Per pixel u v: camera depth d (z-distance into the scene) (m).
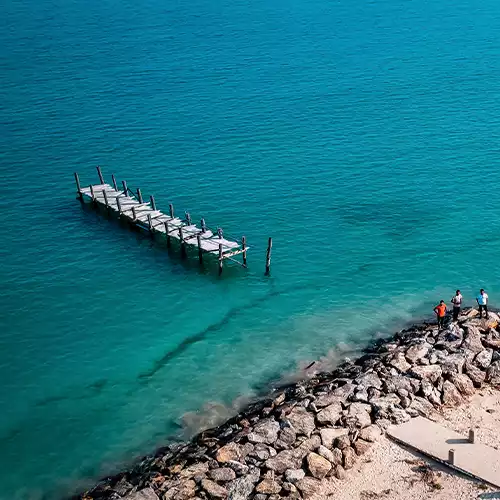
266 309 56.91
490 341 48.00
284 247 66.31
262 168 83.19
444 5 170.50
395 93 107.62
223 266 63.62
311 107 102.75
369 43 136.88
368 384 43.47
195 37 145.50
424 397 42.50
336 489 35.69
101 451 41.91
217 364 50.00
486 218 70.25
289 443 38.69
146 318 56.12
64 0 190.88
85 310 57.38
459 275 60.88
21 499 38.41
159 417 44.69
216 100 106.69
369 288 59.47
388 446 38.62
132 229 70.62
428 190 76.56
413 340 49.38
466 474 36.09
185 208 74.19
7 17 169.38
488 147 87.00
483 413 41.19
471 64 121.06
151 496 35.47
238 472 36.75
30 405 46.38
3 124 98.62
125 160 86.69
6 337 53.81
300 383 46.41
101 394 47.28
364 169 82.06
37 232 70.19
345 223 70.25
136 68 124.12
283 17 162.75
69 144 91.75
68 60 129.88
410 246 65.69
